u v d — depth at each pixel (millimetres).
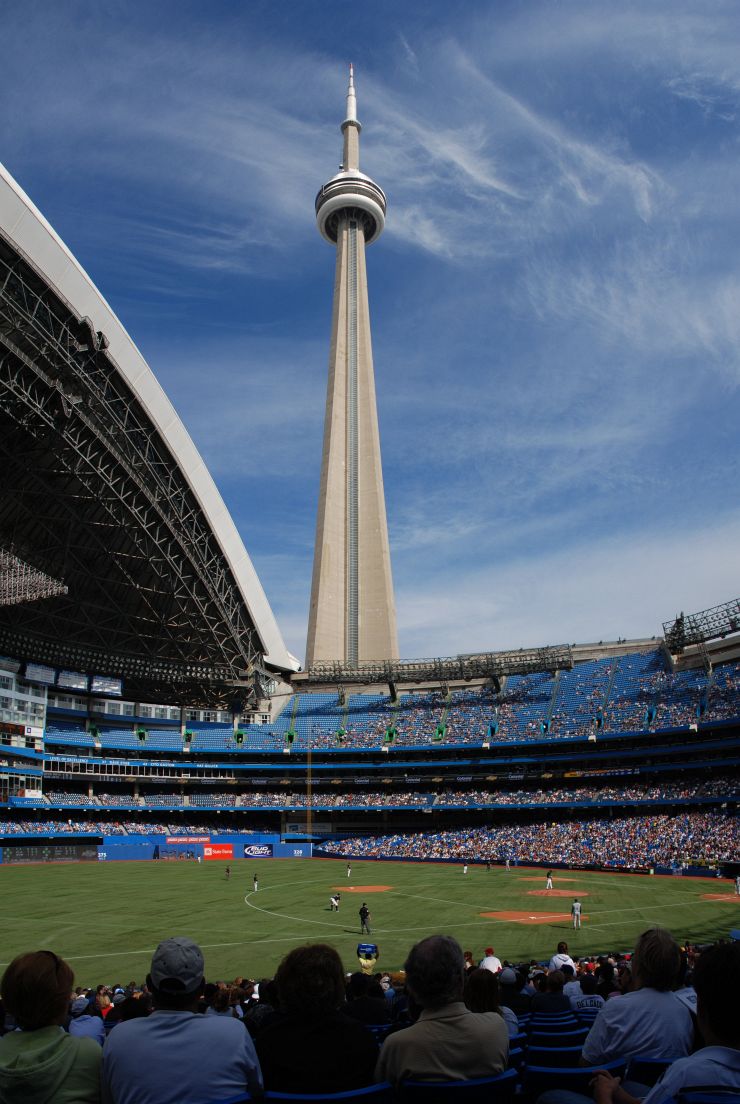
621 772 96000
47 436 74875
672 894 56344
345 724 120375
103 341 72938
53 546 91812
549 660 114312
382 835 110375
